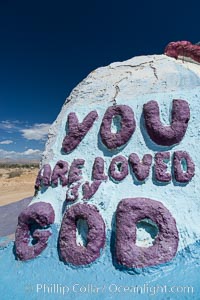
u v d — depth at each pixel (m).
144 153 7.63
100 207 7.32
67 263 6.90
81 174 7.94
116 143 7.81
